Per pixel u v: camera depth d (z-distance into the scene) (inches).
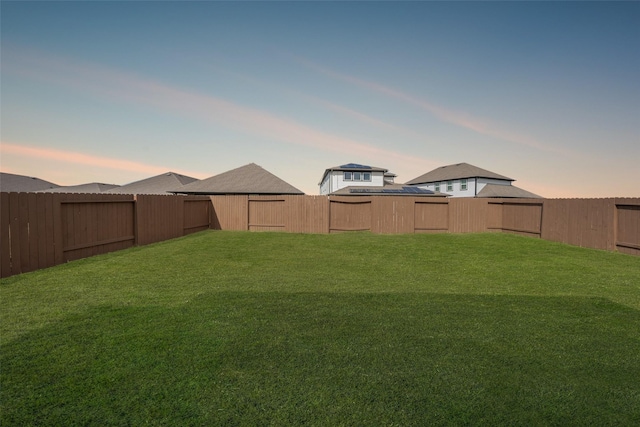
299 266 304.3
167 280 246.1
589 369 122.4
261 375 114.6
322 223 614.9
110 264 306.2
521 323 165.8
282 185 994.7
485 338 146.9
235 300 197.2
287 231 626.5
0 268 250.2
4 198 254.1
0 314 170.6
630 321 170.7
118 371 115.9
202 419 92.7
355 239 509.7
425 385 110.5
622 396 106.6
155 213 465.4
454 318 171.3
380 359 126.7
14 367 118.0
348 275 268.8
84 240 339.9
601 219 423.5
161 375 113.8
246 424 91.0
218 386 108.0
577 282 252.7
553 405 101.6
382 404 100.4
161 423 91.0
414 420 93.9
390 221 614.2
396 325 160.4
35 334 145.6
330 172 1438.2
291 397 102.9
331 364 122.5
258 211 644.7
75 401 99.8
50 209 295.7
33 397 101.3
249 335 146.2
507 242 481.7
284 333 148.9
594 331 157.0
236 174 1069.8
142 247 413.1
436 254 380.5
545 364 125.3
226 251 387.5
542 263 330.0
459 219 626.8
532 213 546.3
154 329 151.8
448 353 132.5
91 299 197.5
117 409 96.5
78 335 144.7
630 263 332.2
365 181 1439.5
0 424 89.9
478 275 274.4
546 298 209.6
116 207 390.3
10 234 258.7
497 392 107.4
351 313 176.4
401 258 353.4
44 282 238.1
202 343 137.8
